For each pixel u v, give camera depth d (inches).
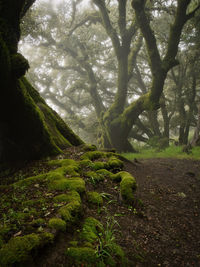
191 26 527.5
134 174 245.8
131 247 103.0
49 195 125.2
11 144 227.9
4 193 138.4
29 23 475.2
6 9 166.7
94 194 135.6
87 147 259.3
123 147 690.8
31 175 182.7
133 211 138.6
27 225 92.7
